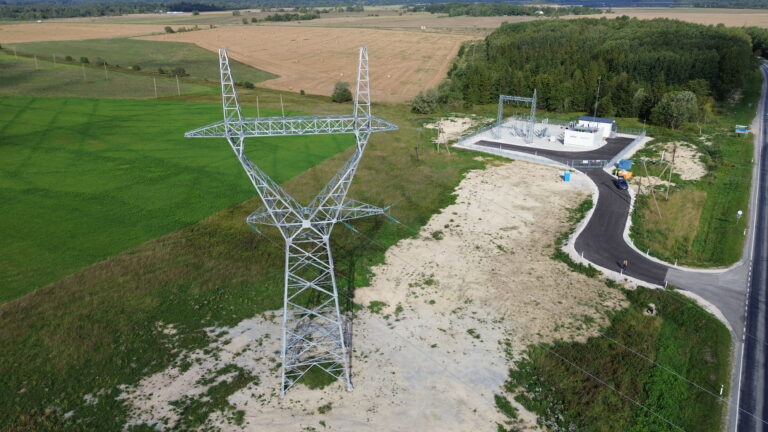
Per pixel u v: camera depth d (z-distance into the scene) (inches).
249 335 1690.5
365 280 2005.4
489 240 2316.7
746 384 1471.5
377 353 1608.0
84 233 2345.0
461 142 3772.1
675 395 1432.1
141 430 1322.6
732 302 1852.9
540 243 2288.4
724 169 3142.2
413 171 3189.0
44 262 2097.7
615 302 1855.3
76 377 1499.8
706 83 4534.9
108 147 3563.0
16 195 2751.0
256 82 6122.1
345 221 2482.8
